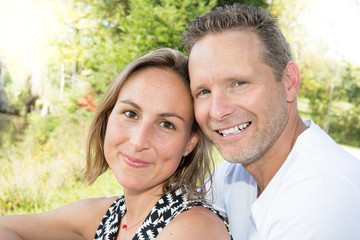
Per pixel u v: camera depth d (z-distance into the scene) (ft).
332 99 46.06
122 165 4.83
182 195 4.83
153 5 21.80
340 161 4.75
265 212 5.28
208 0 21.53
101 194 14.97
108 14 26.08
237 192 6.37
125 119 4.81
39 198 15.62
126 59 21.50
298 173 4.83
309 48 40.75
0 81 28.53
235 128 5.17
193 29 5.28
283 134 5.55
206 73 4.89
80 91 25.62
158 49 4.96
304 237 4.15
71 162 18.26
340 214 4.18
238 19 5.10
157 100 4.64
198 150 5.32
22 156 21.25
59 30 26.91
